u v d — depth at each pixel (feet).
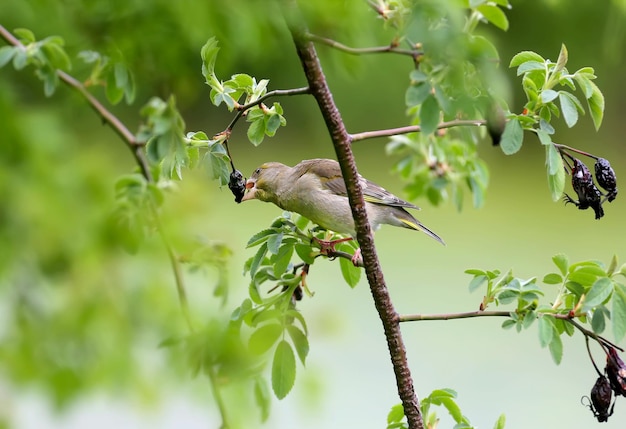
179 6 22.21
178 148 20.35
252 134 25.46
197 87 30.83
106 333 16.46
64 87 26.09
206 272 23.98
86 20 24.90
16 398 16.44
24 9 24.25
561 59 23.13
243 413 19.88
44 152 15.80
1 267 15.43
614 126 141.18
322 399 22.67
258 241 25.32
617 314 21.33
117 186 19.95
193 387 18.74
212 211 18.84
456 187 36.81
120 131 26.32
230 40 26.68
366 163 126.62
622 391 22.41
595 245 99.14
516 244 100.01
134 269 17.11
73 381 16.40
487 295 23.43
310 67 21.97
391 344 23.89
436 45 16.98
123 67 26.43
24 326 16.30
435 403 25.52
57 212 15.48
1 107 15.98
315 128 130.21
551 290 81.35
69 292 16.07
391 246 100.01
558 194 22.84
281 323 23.80
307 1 20.56
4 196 15.31
